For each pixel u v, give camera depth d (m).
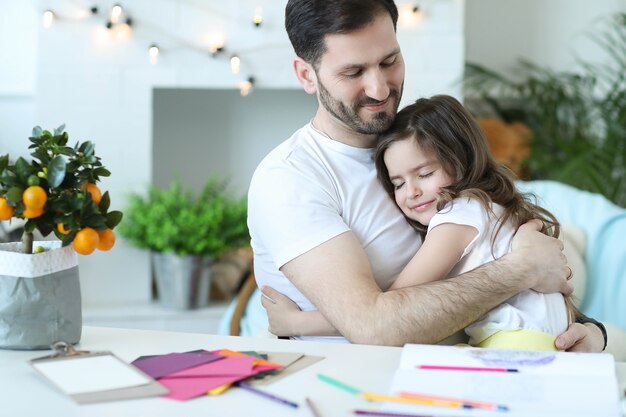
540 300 1.72
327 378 1.28
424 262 1.73
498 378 1.24
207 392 1.22
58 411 1.15
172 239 3.86
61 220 1.45
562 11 4.55
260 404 1.19
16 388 1.25
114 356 1.37
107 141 3.90
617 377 1.33
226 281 4.15
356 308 1.61
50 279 1.46
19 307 1.45
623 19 4.33
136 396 1.20
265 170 1.81
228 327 3.34
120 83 3.90
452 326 1.58
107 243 1.50
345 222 1.81
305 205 1.73
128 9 3.88
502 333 1.69
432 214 1.84
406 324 1.57
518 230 1.75
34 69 4.09
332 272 1.66
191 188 4.35
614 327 2.79
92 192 1.50
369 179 1.85
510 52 4.54
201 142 4.35
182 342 1.51
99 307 3.93
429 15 3.98
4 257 1.45
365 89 1.74
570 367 1.27
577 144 4.18
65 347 1.39
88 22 3.87
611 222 3.21
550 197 3.37
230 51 3.93
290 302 1.84
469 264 1.76
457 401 1.16
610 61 4.55
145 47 3.90
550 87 4.31
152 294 4.14
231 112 4.36
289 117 4.39
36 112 3.86
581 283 3.11
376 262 1.82
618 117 4.11
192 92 4.32
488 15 4.53
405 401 1.17
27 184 1.43
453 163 1.83
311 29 1.74
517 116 4.46
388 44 1.72
